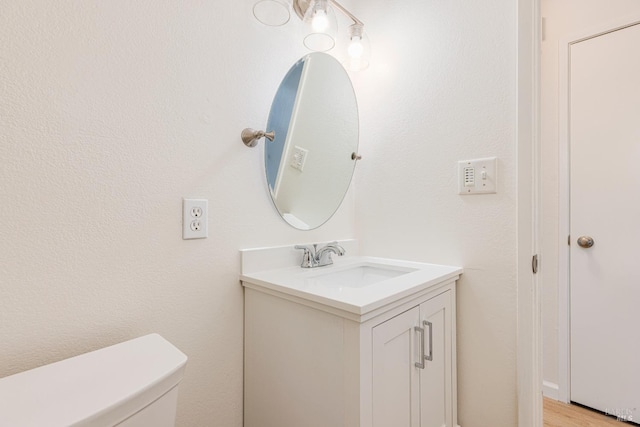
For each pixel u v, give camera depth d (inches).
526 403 40.3
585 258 64.7
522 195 40.6
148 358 26.0
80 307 28.9
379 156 55.1
